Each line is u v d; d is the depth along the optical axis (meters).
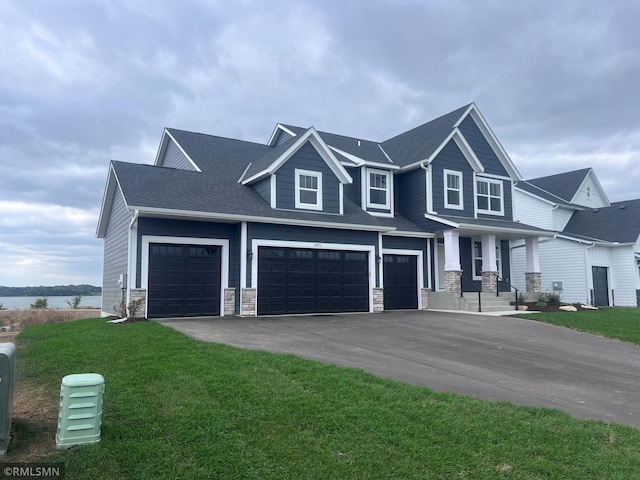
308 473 4.22
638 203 27.98
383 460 4.51
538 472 4.42
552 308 19.00
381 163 20.94
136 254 14.26
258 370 7.08
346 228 17.58
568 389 7.50
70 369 7.38
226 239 15.87
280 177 17.11
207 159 20.11
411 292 20.42
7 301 38.72
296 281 16.61
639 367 9.52
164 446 4.58
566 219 29.80
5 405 4.30
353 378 6.92
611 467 4.54
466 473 4.36
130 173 16.06
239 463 4.32
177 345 8.88
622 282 25.95
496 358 9.66
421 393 6.41
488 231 20.56
